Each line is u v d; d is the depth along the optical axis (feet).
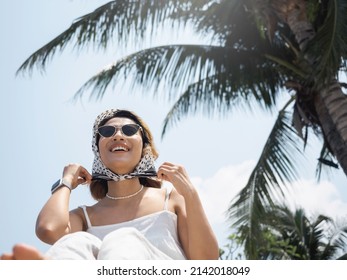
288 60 31.45
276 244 49.73
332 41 23.07
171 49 31.30
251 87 31.24
